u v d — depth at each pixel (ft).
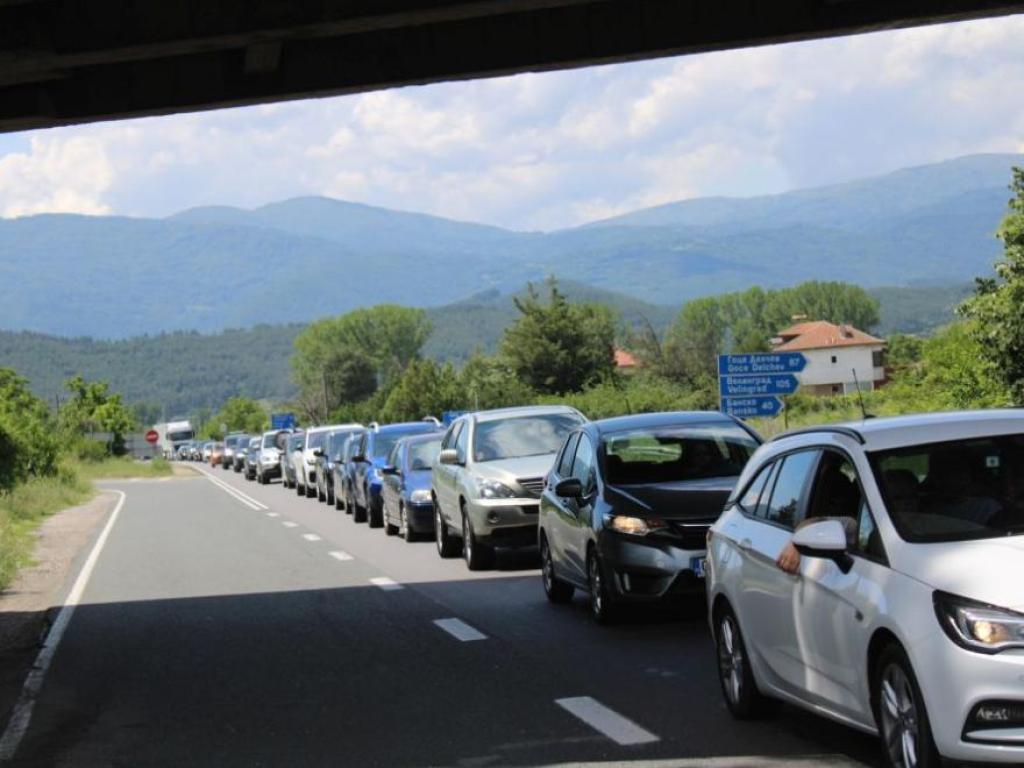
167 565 75.41
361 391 582.35
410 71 48.85
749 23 46.24
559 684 34.65
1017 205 85.81
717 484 43.78
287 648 43.65
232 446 319.06
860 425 26.48
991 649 20.26
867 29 46.21
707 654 37.60
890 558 22.67
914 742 21.65
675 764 25.88
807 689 25.58
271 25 42.34
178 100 51.06
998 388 86.89
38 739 31.81
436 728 30.48
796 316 515.50
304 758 28.37
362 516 104.22
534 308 313.53
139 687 38.14
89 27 43.91
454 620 47.57
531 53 47.75
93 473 291.38
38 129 55.26
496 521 61.46
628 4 46.98
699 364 278.87
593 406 192.54
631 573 41.91
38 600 61.52
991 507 23.30
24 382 311.47
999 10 45.03
